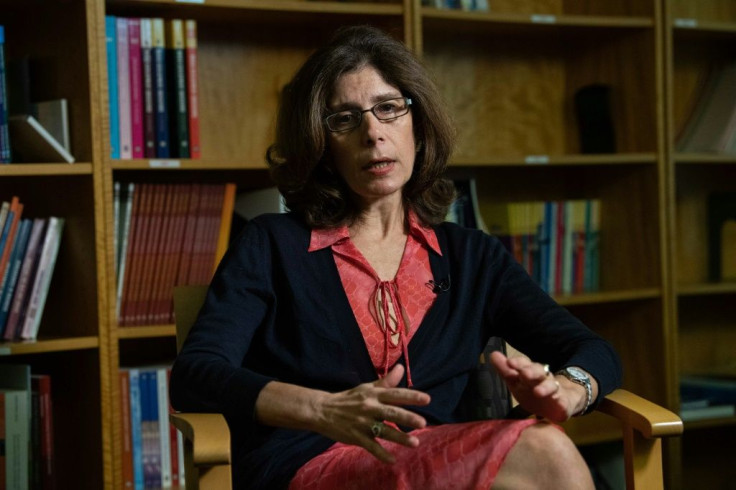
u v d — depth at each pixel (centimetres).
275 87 344
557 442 158
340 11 309
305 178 204
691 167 408
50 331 302
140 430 286
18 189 309
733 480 408
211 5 296
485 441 159
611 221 369
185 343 181
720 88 384
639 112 355
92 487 285
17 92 276
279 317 196
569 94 388
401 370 154
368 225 206
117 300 287
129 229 288
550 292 357
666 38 348
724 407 361
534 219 356
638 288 357
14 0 287
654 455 175
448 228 215
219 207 302
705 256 411
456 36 370
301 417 155
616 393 187
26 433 272
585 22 340
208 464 147
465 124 372
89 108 273
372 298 197
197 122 295
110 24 282
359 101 199
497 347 214
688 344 412
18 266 279
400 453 164
